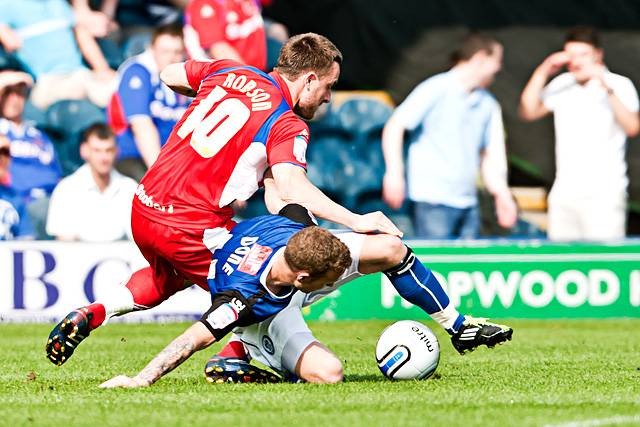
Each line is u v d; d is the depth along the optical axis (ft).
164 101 122.42
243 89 60.64
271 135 58.54
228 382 61.00
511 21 130.72
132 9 135.44
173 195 59.98
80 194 118.21
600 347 90.33
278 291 56.90
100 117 127.95
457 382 61.36
